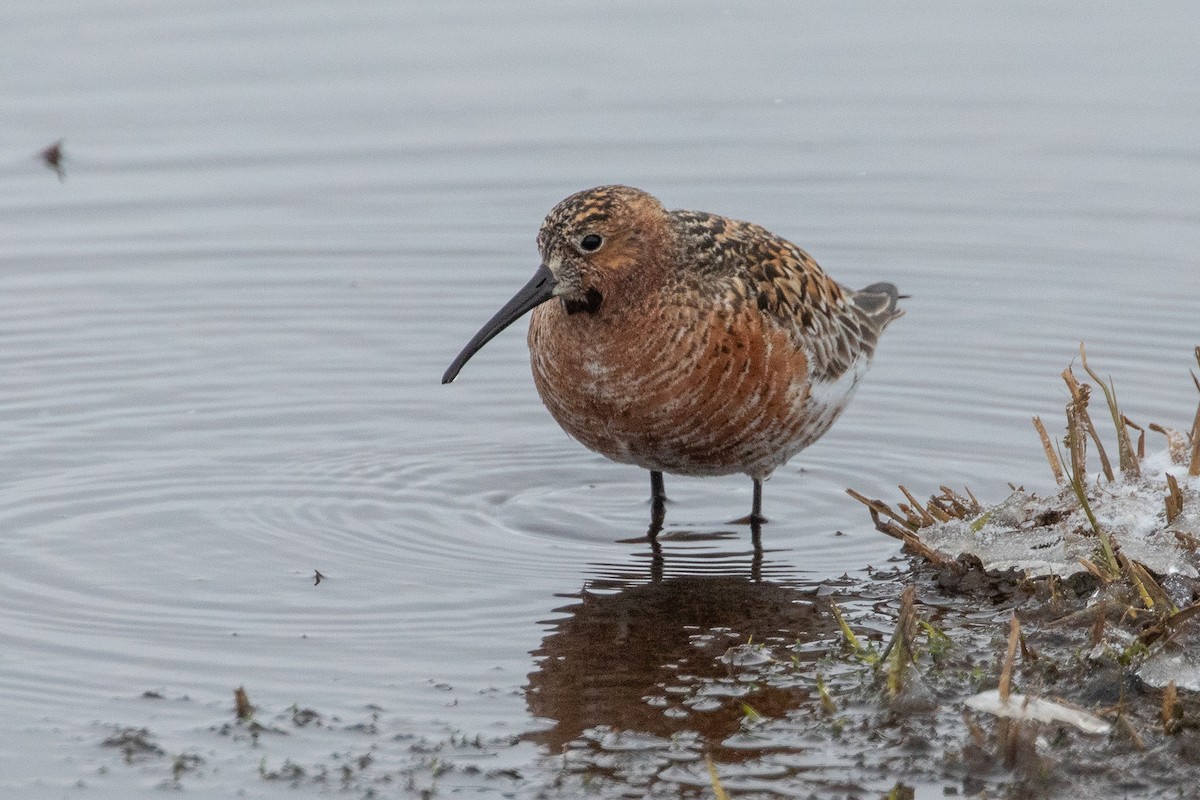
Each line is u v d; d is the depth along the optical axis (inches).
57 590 458.3
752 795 349.7
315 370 645.9
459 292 724.0
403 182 808.3
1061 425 581.3
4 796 356.5
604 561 487.2
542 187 802.2
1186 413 579.5
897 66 905.5
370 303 711.1
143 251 751.1
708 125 850.8
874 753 365.4
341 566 478.0
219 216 781.3
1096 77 884.0
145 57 893.2
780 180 809.5
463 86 884.0
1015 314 687.1
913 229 769.6
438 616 446.0
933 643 411.8
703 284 484.7
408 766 366.0
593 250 475.5
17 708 392.8
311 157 824.3
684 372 482.0
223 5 953.5
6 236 758.5
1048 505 463.8
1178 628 390.3
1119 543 432.8
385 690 402.9
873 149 830.5
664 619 444.1
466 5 971.3
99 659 417.7
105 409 601.9
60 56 888.3
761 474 517.3
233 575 470.0
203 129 840.9
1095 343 655.8
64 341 666.2
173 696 399.2
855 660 413.1
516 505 532.7
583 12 967.6
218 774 364.5
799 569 478.9
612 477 561.3
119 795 356.8
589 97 876.0
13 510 513.3
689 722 383.2
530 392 632.4
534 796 352.5
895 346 663.1
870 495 534.9
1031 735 355.3
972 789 350.0
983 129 844.0
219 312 700.0
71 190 796.0
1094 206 776.3
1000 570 455.5
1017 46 921.5
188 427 588.4
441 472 557.9
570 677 409.1
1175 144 818.8
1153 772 349.4
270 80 880.9
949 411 600.7
